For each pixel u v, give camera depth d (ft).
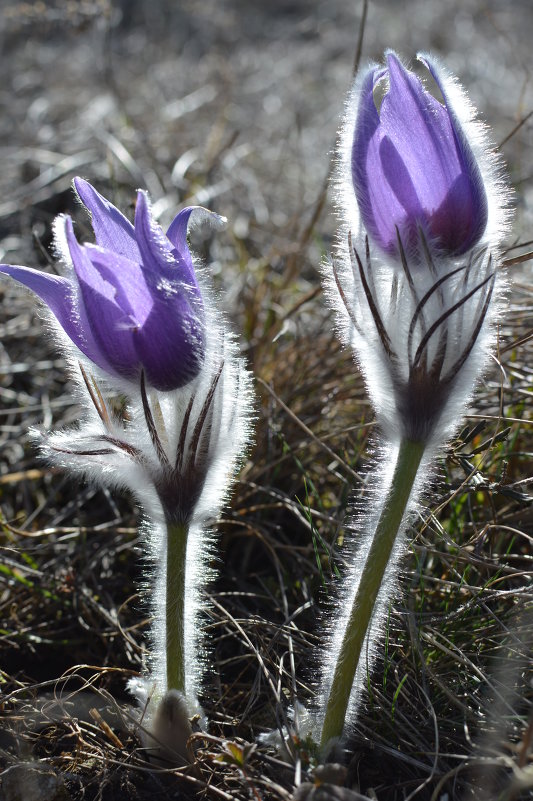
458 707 1.09
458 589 1.16
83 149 2.17
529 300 1.43
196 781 1.02
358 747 1.08
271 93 2.97
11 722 1.10
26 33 2.78
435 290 0.97
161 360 0.96
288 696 1.11
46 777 1.04
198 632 1.07
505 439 1.25
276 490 1.30
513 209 1.01
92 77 2.88
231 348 1.01
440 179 0.95
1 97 2.73
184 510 1.01
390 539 1.00
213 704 1.13
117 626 1.20
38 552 1.31
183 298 0.95
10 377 1.51
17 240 1.80
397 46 3.12
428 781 1.02
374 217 0.96
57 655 1.21
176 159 2.16
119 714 1.09
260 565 1.29
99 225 0.99
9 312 1.61
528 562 1.22
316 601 1.21
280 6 3.93
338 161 1.00
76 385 1.04
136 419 1.00
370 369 1.00
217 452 1.00
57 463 1.01
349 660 1.01
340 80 3.09
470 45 3.22
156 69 3.06
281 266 1.79
